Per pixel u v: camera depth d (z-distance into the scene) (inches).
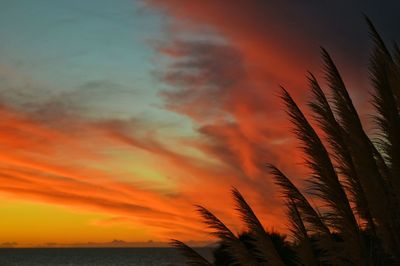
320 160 318.7
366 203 312.7
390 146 305.7
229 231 372.5
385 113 307.3
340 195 313.1
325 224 327.6
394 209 305.0
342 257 326.0
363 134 309.7
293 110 329.7
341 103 317.1
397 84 321.1
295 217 358.6
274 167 341.1
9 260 6471.5
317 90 326.3
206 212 372.8
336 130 319.6
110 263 5634.8
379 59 315.6
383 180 306.2
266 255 370.0
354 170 314.7
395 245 303.4
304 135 324.8
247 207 369.7
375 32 317.4
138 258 7239.2
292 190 333.7
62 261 6274.6
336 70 323.6
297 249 363.9
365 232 320.8
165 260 6220.5
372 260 311.6
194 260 368.8
